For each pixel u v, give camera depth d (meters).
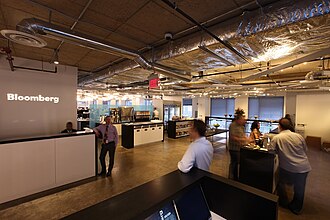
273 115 9.61
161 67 3.31
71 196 2.96
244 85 6.29
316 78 3.64
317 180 3.66
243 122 3.35
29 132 3.95
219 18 2.19
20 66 3.85
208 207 1.10
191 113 13.84
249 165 2.93
